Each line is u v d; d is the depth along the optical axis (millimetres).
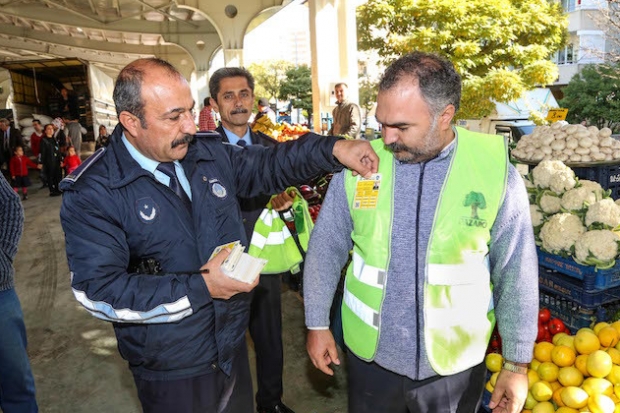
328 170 1686
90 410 3021
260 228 2395
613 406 1908
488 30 7734
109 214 1485
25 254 6547
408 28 8609
